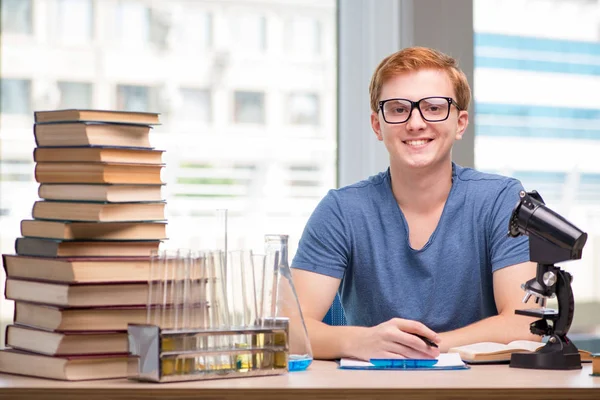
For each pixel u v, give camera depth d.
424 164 1.95
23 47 3.79
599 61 3.38
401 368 1.48
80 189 1.42
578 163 3.37
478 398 1.23
